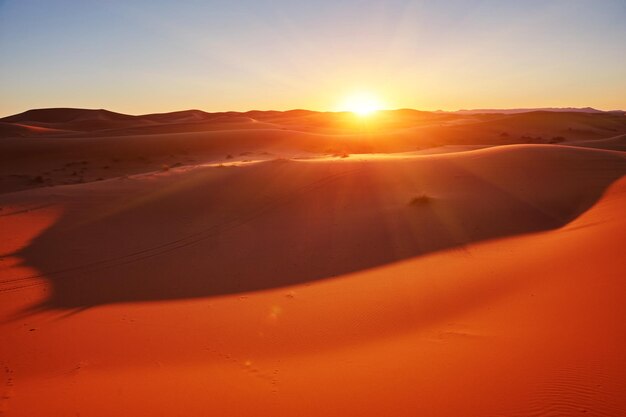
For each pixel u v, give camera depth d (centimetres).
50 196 2586
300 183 2717
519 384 587
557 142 8031
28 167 5484
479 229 1786
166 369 771
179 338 922
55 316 1123
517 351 684
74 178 4762
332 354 791
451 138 8556
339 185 2648
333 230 1919
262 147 7000
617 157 2908
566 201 2081
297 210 2266
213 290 1342
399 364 705
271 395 647
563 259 1148
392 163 3172
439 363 688
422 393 603
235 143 7150
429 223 1900
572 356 636
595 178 2409
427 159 3281
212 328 974
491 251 1470
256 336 911
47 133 10769
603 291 854
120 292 1342
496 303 931
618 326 697
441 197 2286
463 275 1203
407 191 2459
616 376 570
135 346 888
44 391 706
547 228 1744
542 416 516
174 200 2462
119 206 2388
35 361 837
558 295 894
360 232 1861
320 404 607
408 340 809
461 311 926
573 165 2750
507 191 2322
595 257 1083
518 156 3075
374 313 988
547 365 623
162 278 1470
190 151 6619
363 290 1179
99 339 937
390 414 562
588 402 530
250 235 1931
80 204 2427
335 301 1105
